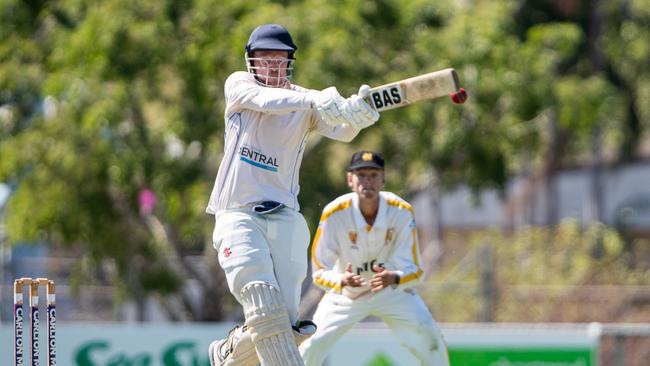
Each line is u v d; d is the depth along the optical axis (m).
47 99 59.72
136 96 58.75
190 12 59.06
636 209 112.62
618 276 61.69
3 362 45.25
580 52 97.00
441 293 55.12
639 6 98.38
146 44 57.72
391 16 63.72
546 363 45.38
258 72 20.92
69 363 46.19
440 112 61.97
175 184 58.22
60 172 59.53
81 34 58.12
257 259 20.47
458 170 67.31
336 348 44.59
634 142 108.31
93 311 61.03
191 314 62.97
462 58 63.00
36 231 59.94
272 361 20.27
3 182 61.22
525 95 64.31
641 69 100.81
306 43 57.56
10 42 63.19
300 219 21.22
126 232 61.12
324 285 28.44
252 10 58.47
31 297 21.11
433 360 29.03
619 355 46.78
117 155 58.09
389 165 64.88
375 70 59.66
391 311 28.98
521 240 65.12
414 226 28.95
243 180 20.77
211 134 58.44
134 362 46.41
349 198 29.02
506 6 72.19
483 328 52.22
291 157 21.08
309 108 19.70
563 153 107.31
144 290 61.12
